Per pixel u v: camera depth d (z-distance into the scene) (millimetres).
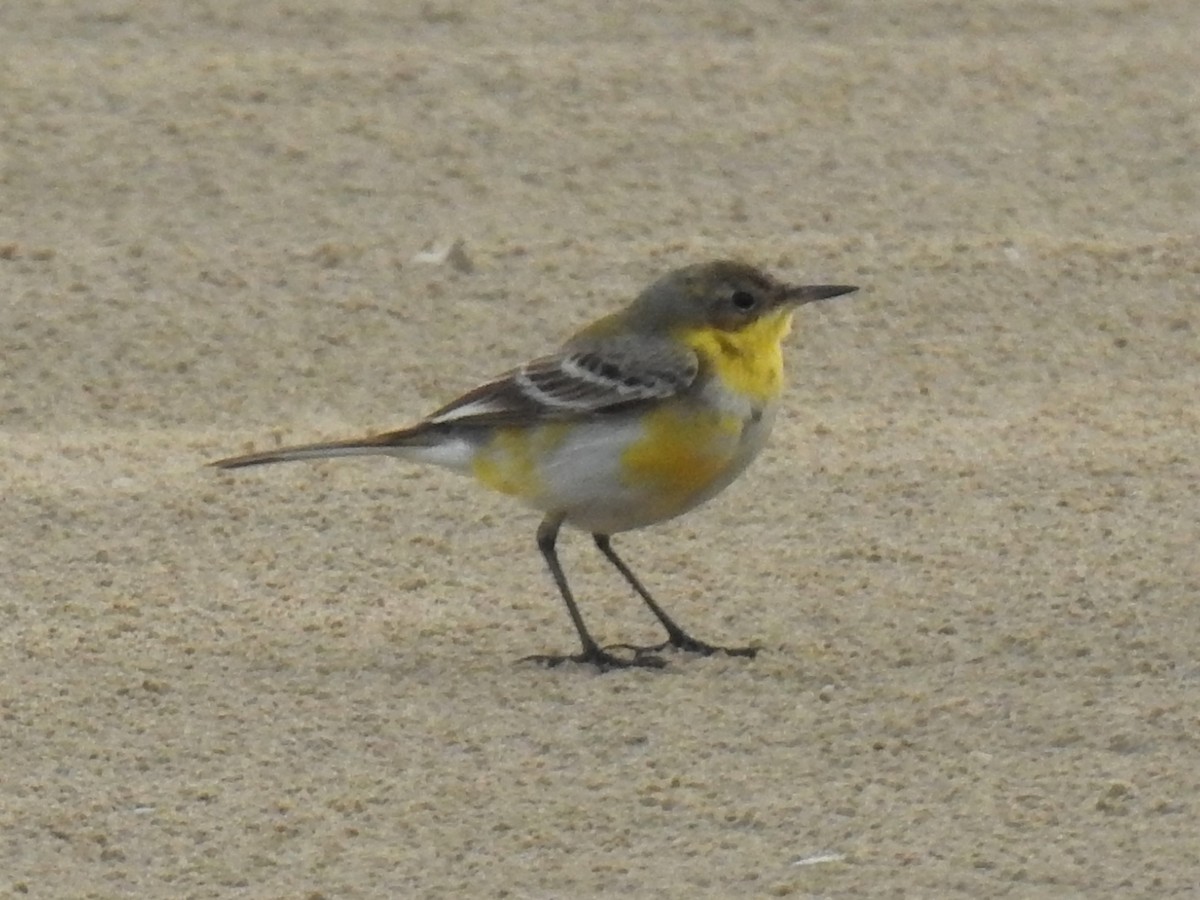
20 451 16125
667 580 14227
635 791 11453
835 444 16156
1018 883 10469
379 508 15234
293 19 23500
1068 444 16031
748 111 21469
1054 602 13602
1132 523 14734
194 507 15195
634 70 22219
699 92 21797
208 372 17406
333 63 22344
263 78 22031
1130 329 17922
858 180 20328
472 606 13922
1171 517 14805
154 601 13898
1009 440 16156
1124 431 16250
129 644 13305
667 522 14727
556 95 21719
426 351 17688
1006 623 13344
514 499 14812
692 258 18938
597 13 23688
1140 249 19031
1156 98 21734
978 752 11742
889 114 21453
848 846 10836
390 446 13305
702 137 21016
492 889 10570
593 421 12875
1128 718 12031
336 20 23469
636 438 12844
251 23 23406
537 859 10828
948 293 18406
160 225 19562
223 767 11812
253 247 19188
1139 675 12594
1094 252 18984
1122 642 13008
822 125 21250
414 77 22047
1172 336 17844
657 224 19594
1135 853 10688
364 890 10586
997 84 22047
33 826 11227
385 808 11352
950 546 14508
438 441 13234
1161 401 16812
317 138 20953
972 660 12875
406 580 14273
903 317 18109
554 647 13305
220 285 18547
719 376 12883
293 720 12328
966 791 11344
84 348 17672
